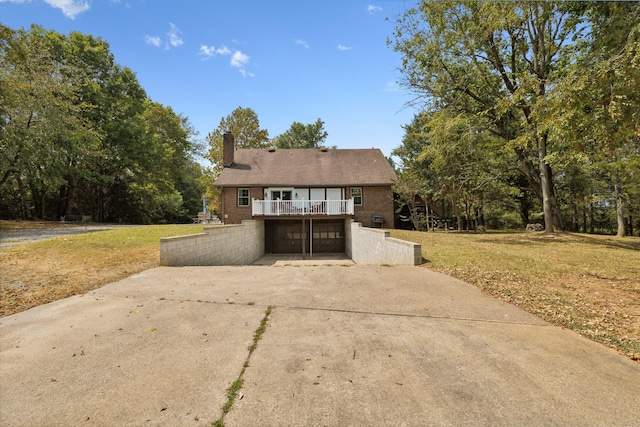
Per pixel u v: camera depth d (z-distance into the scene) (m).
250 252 17.42
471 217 30.94
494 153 18.83
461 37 14.25
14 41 15.70
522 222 32.12
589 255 9.73
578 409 2.34
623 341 3.55
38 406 2.39
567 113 5.53
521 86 8.48
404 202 24.95
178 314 4.48
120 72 27.80
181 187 44.12
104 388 2.63
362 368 2.97
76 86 21.75
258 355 3.23
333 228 22.86
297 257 20.56
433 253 9.83
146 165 28.58
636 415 2.27
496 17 10.65
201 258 10.26
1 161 17.38
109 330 3.88
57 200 29.12
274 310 4.69
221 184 21.88
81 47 25.53
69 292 5.57
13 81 17.02
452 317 4.40
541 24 13.32
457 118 14.55
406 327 4.03
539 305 4.87
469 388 2.62
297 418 2.25
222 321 4.21
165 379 2.77
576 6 12.29
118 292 5.63
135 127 26.78
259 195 22.27
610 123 5.36
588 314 4.44
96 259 8.35
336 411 2.32
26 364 3.03
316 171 23.61
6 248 9.32
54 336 3.69
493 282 6.31
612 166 14.61
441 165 17.50
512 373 2.87
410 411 2.32
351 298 5.33
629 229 27.14
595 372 2.89
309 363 3.06
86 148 22.08
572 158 12.85
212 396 2.51
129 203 30.22
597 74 5.07
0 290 5.51
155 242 11.09
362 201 22.77
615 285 6.06
